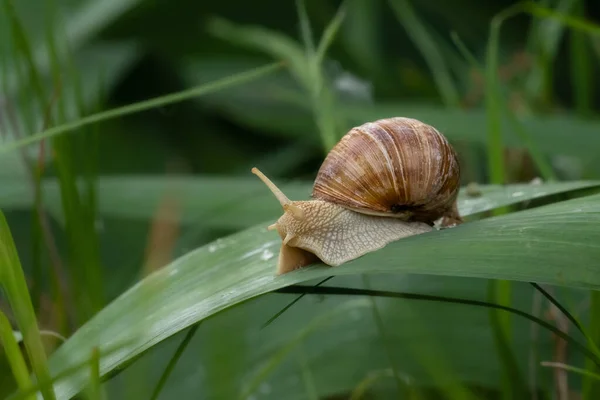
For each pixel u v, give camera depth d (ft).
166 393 1.63
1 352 1.58
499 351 1.55
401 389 1.56
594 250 1.39
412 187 1.58
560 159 2.17
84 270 1.65
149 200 1.89
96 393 1.35
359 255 1.54
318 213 1.55
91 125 1.75
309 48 1.71
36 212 1.68
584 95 2.13
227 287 1.48
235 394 1.60
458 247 1.42
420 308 1.69
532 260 1.39
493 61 1.76
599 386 1.50
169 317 1.45
